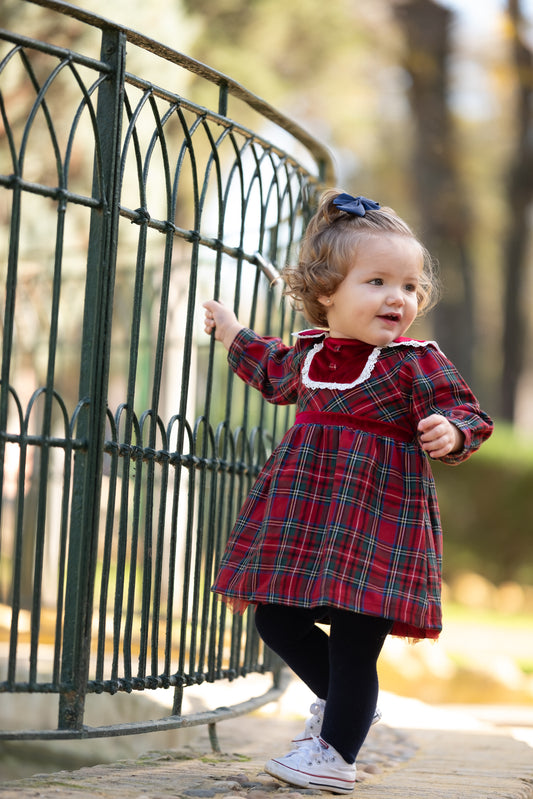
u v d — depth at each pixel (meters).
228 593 3.74
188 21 12.35
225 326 4.47
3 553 11.09
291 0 18.55
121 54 3.74
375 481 3.67
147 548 4.08
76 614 3.62
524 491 18.84
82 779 3.82
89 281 3.69
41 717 7.52
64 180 3.55
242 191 4.74
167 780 3.84
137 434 4.00
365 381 3.79
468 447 3.62
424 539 3.66
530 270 34.00
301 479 3.72
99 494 3.66
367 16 22.95
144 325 10.57
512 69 25.14
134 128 3.87
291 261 5.32
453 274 28.48
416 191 26.47
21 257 10.95
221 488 4.72
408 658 10.63
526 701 10.32
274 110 4.98
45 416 3.53
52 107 11.32
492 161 28.33
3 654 8.07
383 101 25.92
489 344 38.16
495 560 19.00
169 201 4.14
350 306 3.83
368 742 5.30
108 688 3.79
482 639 14.64
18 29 11.12
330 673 3.67
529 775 4.44
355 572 3.53
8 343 3.40
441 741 5.54
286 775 3.60
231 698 7.15
